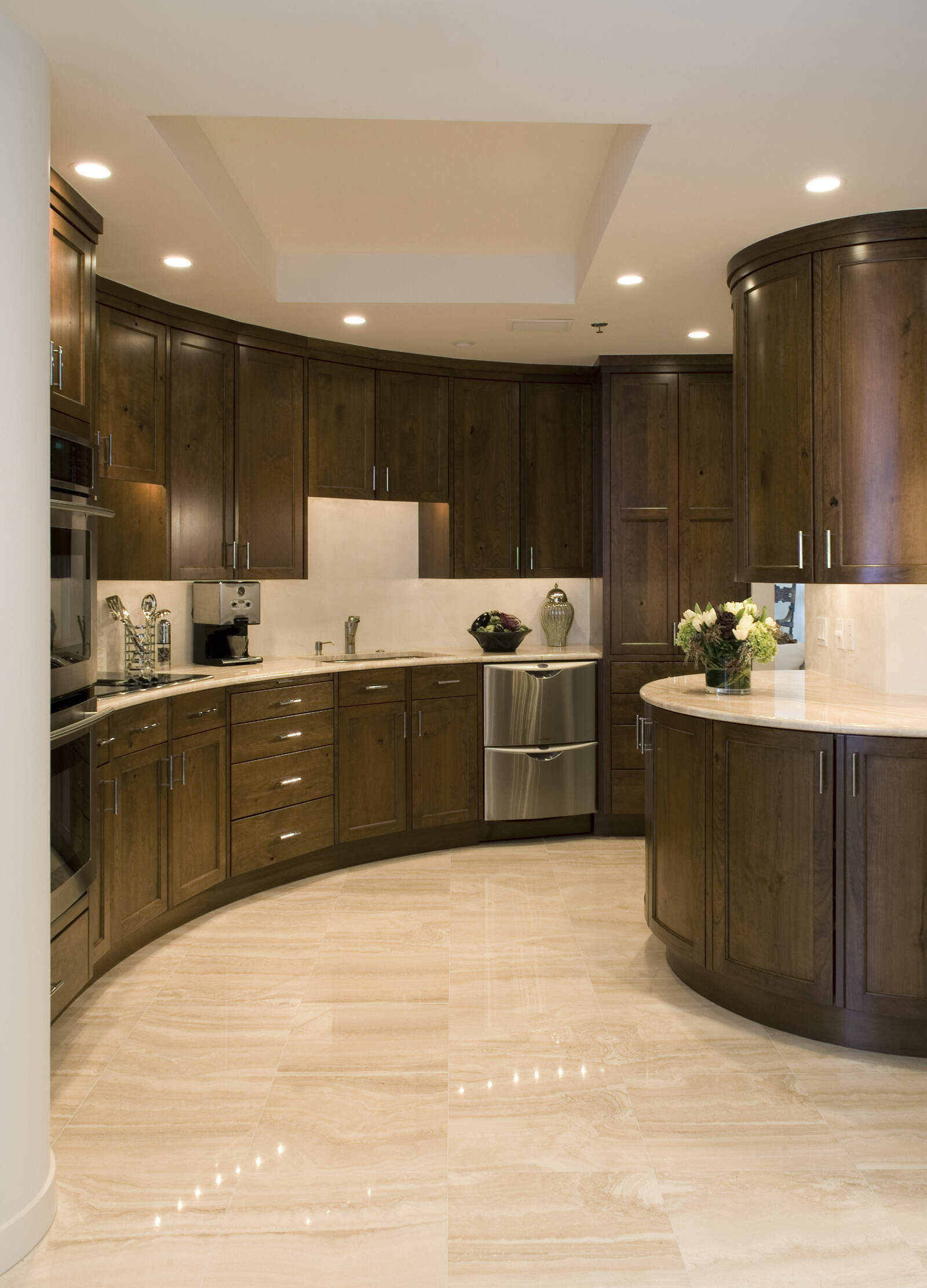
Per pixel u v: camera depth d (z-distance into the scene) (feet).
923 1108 8.39
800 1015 9.74
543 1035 9.77
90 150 8.89
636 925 12.99
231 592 14.61
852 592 12.03
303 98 8.06
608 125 9.87
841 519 10.53
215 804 13.26
